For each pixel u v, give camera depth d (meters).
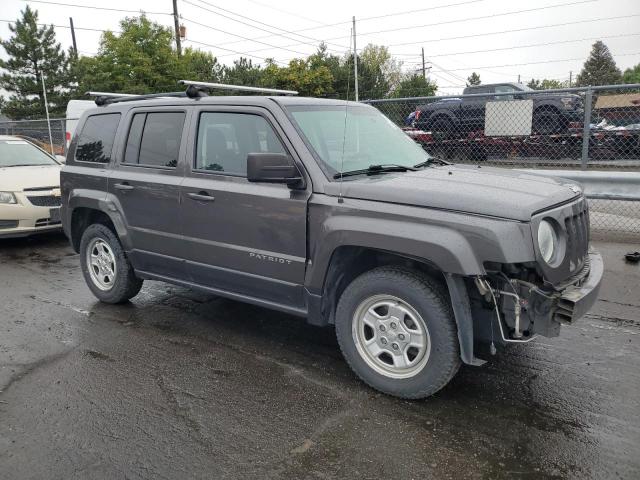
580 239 3.61
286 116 3.98
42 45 52.00
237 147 4.22
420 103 10.27
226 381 3.89
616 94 8.71
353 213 3.53
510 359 4.12
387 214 3.38
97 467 2.93
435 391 3.44
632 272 6.10
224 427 3.30
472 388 3.70
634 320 4.83
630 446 3.03
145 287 6.16
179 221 4.55
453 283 3.20
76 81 52.06
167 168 4.67
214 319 5.12
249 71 41.03
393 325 3.54
